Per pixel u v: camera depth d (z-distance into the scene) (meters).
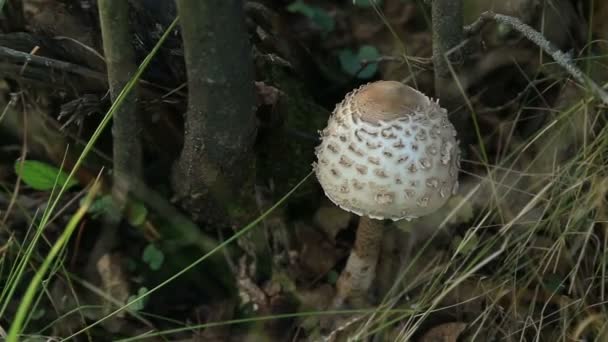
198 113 0.46
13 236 0.52
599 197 0.51
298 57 0.61
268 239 0.57
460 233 0.58
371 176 0.44
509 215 0.57
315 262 0.58
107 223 0.56
